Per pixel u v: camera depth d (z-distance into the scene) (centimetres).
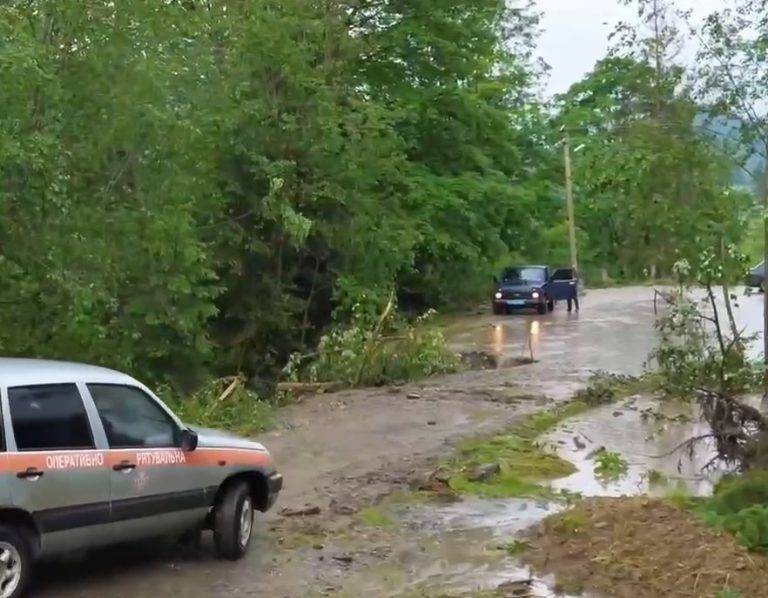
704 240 1773
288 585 864
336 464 1362
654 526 973
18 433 752
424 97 3859
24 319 1488
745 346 1959
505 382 2158
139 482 823
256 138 2692
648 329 3397
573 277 4372
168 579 866
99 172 1619
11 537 739
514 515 1123
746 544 909
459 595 843
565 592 845
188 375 2033
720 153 1833
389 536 1032
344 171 2834
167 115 1599
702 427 1669
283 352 2870
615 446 1531
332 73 3148
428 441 1524
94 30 1529
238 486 924
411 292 4109
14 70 1322
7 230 1393
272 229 2769
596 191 2183
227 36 2548
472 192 3866
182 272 1884
